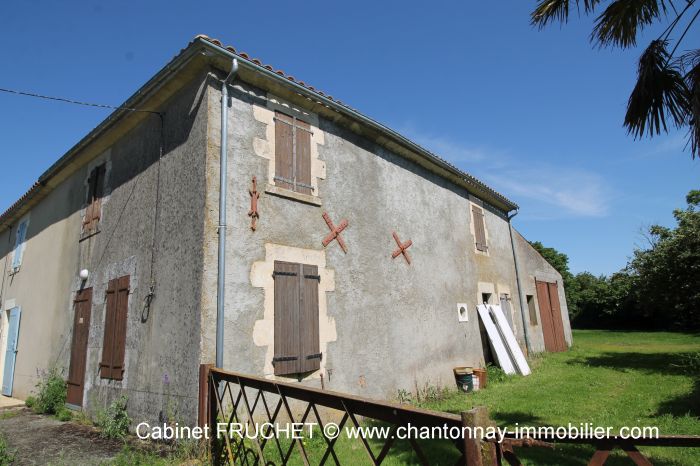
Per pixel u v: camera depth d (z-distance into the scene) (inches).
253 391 193.6
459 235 406.6
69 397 270.5
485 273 438.9
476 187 443.5
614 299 1027.9
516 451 178.4
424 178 369.7
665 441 62.5
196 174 204.7
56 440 199.5
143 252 232.4
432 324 332.2
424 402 292.0
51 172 346.0
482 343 403.2
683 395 261.0
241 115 220.8
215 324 185.8
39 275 361.4
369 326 268.4
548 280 613.0
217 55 207.9
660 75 202.4
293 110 251.4
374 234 292.0
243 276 201.3
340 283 254.1
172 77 223.9
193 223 199.5
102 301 261.7
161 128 242.2
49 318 327.0
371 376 260.5
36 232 389.4
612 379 339.9
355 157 291.3
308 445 186.7
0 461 162.9
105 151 300.0
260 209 217.0
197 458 154.4
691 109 195.9
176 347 192.1
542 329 546.6
